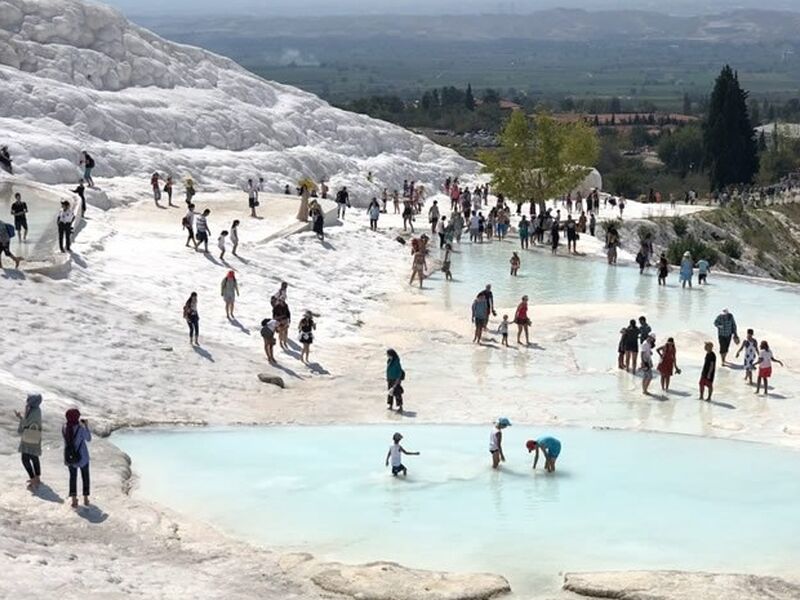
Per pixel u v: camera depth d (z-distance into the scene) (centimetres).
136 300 3619
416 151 8169
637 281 4828
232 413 2905
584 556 1953
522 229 5538
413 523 2103
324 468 2445
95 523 1967
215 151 6506
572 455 2611
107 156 5634
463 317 4116
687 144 17425
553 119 7069
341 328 3862
